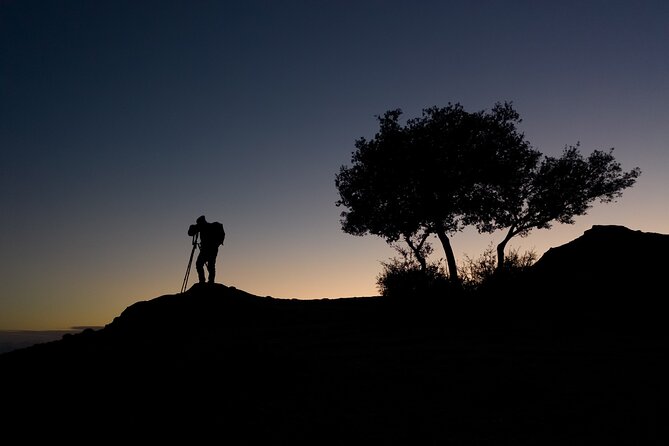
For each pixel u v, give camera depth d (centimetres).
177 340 1827
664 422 876
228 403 1088
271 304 2427
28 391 1297
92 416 1069
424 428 887
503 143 2911
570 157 3003
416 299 2250
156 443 896
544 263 2677
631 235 2734
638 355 1424
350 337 1783
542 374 1216
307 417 971
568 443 803
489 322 2011
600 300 2214
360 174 3036
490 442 818
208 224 2472
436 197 2908
